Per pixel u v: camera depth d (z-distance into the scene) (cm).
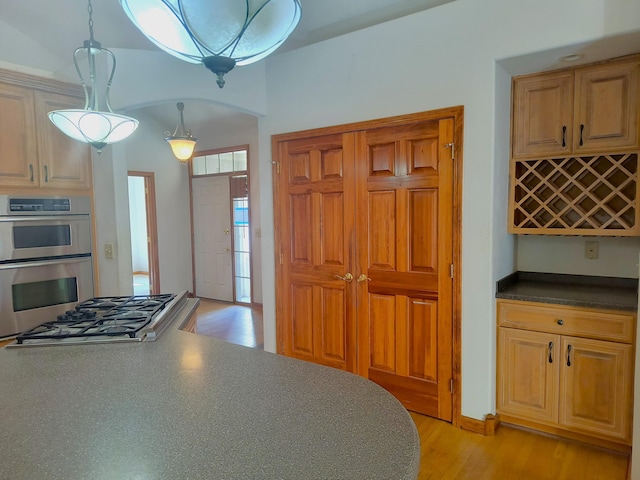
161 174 645
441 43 255
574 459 229
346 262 305
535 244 296
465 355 259
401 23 269
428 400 276
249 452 89
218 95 312
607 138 242
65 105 285
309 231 323
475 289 253
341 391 121
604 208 246
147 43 338
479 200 249
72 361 146
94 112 169
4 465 86
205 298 678
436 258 267
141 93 285
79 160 300
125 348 160
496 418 261
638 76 232
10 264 258
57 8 303
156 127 634
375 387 123
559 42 219
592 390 232
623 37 207
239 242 633
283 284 341
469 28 245
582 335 232
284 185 334
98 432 98
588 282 280
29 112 268
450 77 253
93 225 310
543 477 215
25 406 112
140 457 88
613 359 225
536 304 244
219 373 135
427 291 271
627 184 241
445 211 261
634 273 265
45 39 339
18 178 264
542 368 245
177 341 169
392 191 281
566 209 258
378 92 281
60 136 286
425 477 217
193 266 690
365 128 288
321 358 324
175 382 127
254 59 145
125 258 320
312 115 313
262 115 340
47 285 278
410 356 281
